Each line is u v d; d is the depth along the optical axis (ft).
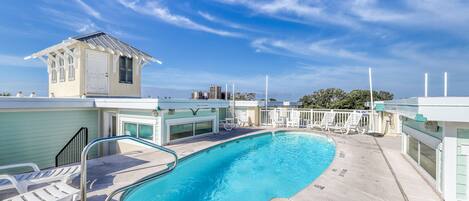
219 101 37.42
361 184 14.97
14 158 22.67
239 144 32.35
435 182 14.16
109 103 27.78
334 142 30.63
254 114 47.42
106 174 16.94
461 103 10.94
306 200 12.54
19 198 11.26
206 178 21.36
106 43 36.14
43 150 24.72
